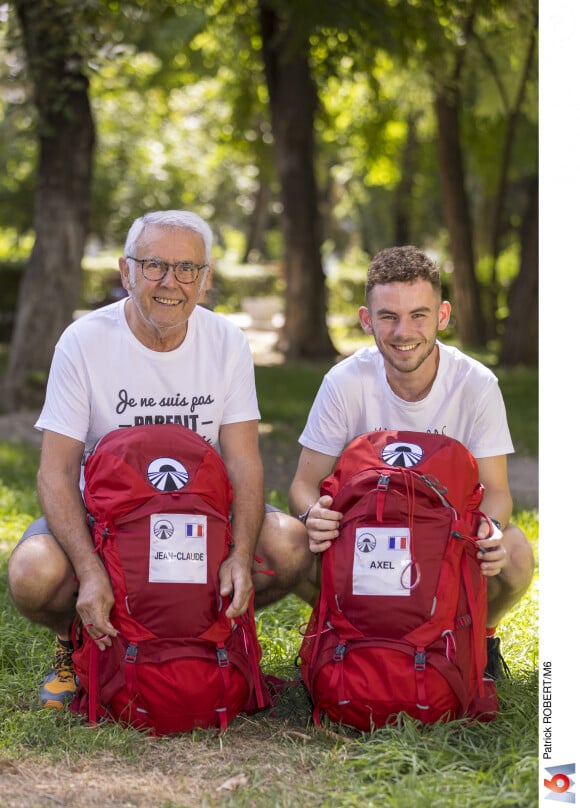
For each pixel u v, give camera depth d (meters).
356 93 21.64
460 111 20.28
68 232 11.85
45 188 11.82
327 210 36.97
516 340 18.97
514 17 14.15
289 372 16.88
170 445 3.46
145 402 3.74
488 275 24.91
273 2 12.42
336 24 11.95
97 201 27.47
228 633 3.41
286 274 18.97
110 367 3.72
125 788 3.05
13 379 12.05
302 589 3.84
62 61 11.06
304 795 2.99
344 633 3.38
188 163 32.47
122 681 3.36
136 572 3.34
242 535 3.58
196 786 3.08
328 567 3.42
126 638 3.35
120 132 28.81
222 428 3.83
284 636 4.43
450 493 3.42
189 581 3.35
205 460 3.46
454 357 3.86
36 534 3.64
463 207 20.52
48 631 4.50
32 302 11.97
